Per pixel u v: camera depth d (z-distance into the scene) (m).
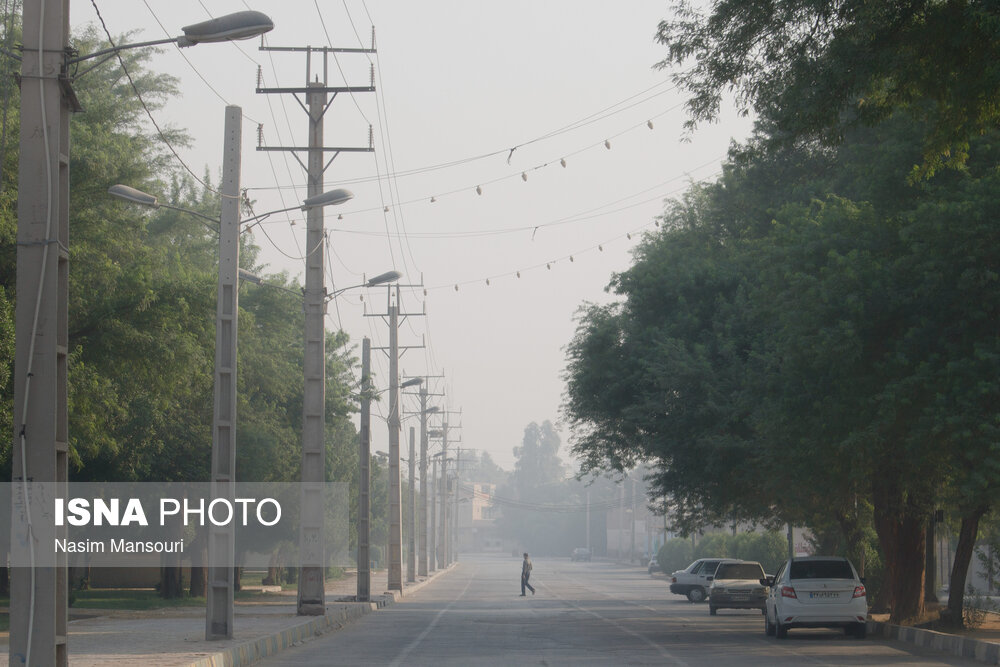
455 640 26.50
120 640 22.48
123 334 26.25
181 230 50.84
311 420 31.84
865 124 17.84
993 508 28.36
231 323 22.62
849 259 22.47
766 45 18.00
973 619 29.66
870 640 26.62
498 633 29.05
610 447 37.94
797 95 17.34
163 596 47.03
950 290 21.42
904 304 22.12
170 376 27.58
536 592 61.06
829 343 22.17
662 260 37.09
